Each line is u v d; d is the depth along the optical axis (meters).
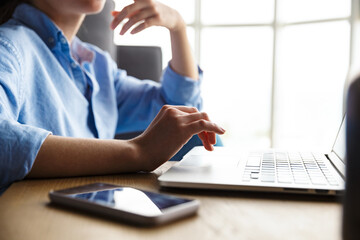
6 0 0.93
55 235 0.27
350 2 4.06
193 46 4.62
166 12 0.97
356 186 0.22
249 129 4.70
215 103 4.70
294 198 0.38
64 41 0.88
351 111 0.22
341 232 0.23
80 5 0.85
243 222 0.30
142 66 1.50
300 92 4.46
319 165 0.52
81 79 0.94
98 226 0.29
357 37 4.00
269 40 4.52
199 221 0.30
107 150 0.50
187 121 0.54
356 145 0.22
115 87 1.21
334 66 4.19
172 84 1.13
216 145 0.87
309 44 4.38
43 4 0.89
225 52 4.62
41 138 0.47
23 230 0.28
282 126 4.56
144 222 0.28
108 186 0.38
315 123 4.38
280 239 0.26
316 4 4.34
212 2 4.57
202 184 0.40
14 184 0.44
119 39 4.25
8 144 0.45
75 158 0.48
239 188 0.40
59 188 0.42
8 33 0.72
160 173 0.53
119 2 3.42
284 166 0.51
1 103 0.54
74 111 0.89
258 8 4.51
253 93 4.64
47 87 0.79
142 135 0.54
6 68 0.63
